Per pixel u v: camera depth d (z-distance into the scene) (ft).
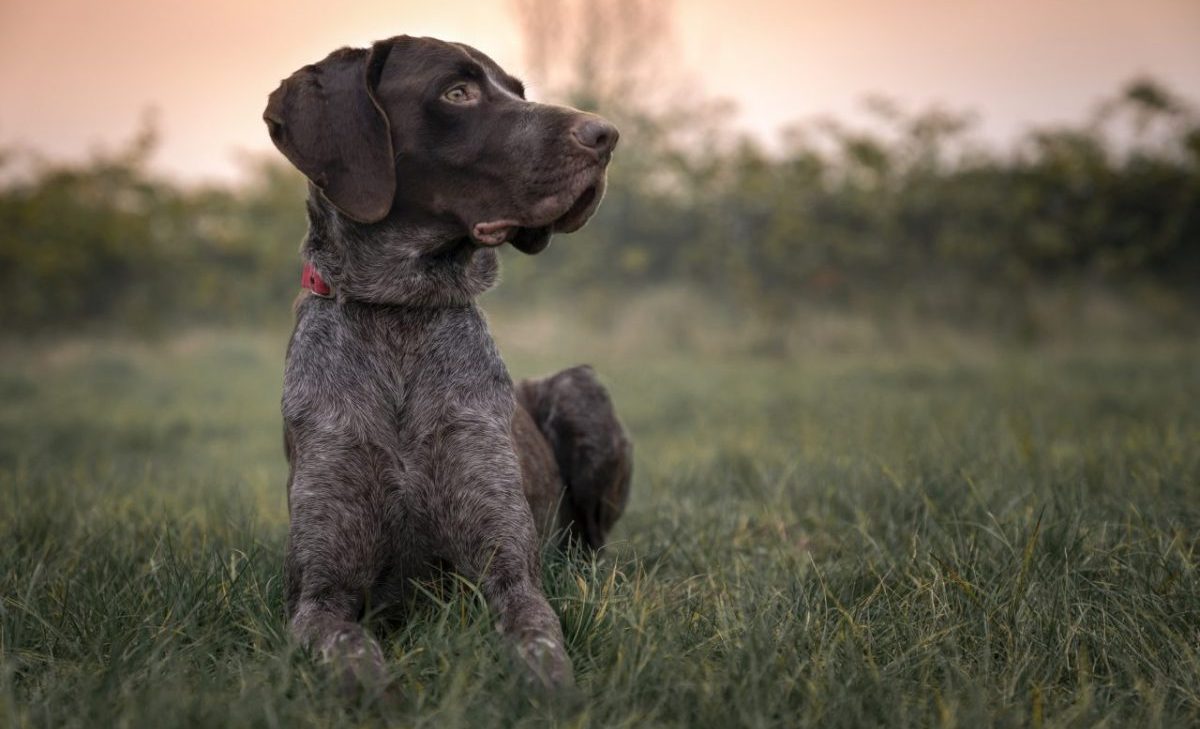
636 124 69.97
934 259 63.10
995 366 48.08
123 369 59.26
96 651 11.06
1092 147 61.72
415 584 12.62
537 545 13.38
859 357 57.82
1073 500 16.10
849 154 63.93
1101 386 38.04
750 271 64.44
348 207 12.73
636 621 11.55
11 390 49.96
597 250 66.90
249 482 24.27
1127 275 61.26
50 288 69.77
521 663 10.43
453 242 13.47
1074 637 11.46
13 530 16.60
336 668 10.20
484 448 13.09
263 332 72.02
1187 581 12.89
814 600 12.76
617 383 44.57
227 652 11.31
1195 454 19.62
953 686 10.44
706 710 9.57
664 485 21.98
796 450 24.70
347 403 12.89
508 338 61.41
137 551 14.84
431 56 13.34
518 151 12.80
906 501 17.63
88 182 73.51
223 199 74.49
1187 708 10.18
